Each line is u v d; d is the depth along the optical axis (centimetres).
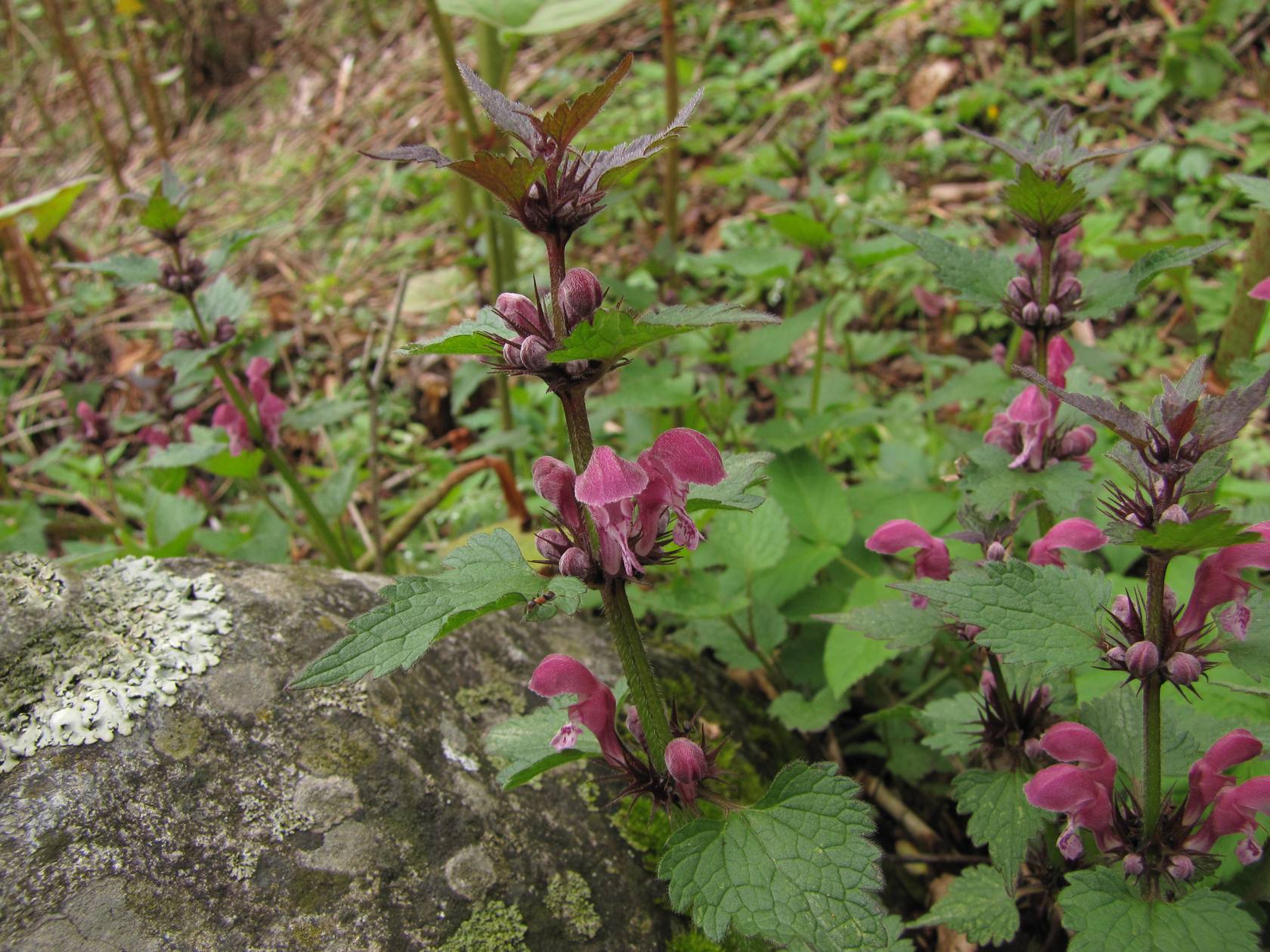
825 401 48
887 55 86
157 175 103
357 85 105
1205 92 72
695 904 19
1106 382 55
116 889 21
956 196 71
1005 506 27
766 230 68
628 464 19
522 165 17
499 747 25
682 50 93
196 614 27
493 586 19
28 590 26
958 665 34
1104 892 21
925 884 32
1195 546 17
